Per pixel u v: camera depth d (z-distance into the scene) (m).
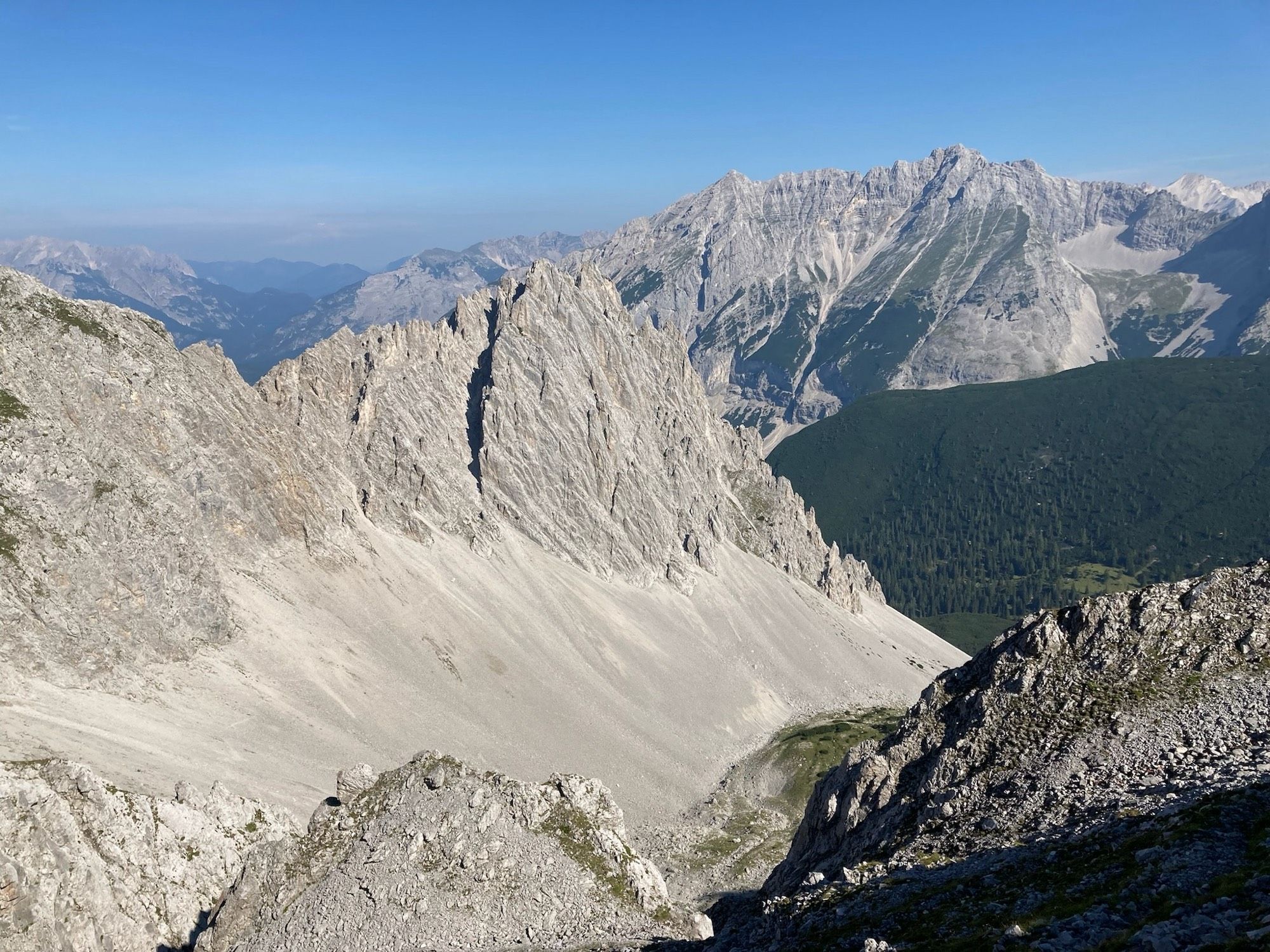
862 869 62.59
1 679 123.88
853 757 81.88
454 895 71.81
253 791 123.00
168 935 81.69
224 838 95.12
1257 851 43.50
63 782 87.00
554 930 68.94
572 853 75.81
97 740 118.75
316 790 132.62
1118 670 69.00
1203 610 70.31
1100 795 57.84
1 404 150.75
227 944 74.00
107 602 144.88
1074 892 46.72
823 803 81.75
